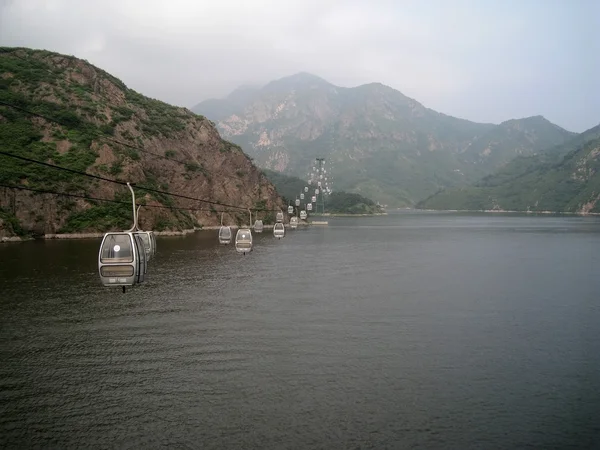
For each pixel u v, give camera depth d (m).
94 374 23.09
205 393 20.81
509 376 22.81
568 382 22.09
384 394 20.70
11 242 85.75
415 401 20.03
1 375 23.00
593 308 37.31
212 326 31.61
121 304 38.28
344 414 18.86
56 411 19.22
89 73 134.00
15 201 91.62
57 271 53.84
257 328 31.17
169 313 35.28
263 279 51.44
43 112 110.38
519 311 36.25
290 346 27.38
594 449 16.36
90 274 52.06
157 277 52.25
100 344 27.77
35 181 95.31
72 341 28.30
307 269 59.97
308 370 23.53
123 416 18.77
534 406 19.59
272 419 18.47
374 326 31.77
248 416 18.72
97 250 73.56
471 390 21.17
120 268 27.52
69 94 121.88
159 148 134.38
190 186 135.62
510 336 29.56
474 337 29.33
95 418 18.64
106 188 104.12
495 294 43.09
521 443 16.77
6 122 103.69
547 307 37.69
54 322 32.62
